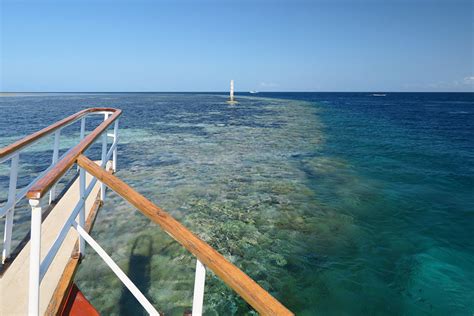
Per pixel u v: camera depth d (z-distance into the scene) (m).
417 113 35.56
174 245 4.61
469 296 3.89
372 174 9.32
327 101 67.81
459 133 18.78
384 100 79.44
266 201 6.75
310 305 3.66
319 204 6.71
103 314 3.20
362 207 6.65
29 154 10.76
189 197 6.82
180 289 3.66
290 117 28.17
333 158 11.35
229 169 9.34
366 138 16.30
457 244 5.21
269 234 5.26
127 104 47.25
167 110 35.75
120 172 8.77
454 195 7.57
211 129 18.92
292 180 8.38
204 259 1.24
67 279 2.74
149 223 5.24
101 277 3.76
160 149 12.30
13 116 23.59
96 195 5.43
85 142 2.53
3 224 4.99
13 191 3.13
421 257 4.77
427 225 5.88
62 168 1.81
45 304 2.48
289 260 4.52
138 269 4.00
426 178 8.97
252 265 4.36
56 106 36.88
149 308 1.97
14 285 2.75
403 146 14.05
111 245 4.55
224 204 6.48
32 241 1.63
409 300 3.79
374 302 3.74
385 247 5.03
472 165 10.56
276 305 1.01
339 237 5.29
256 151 12.28
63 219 4.12
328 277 4.17
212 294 3.67
